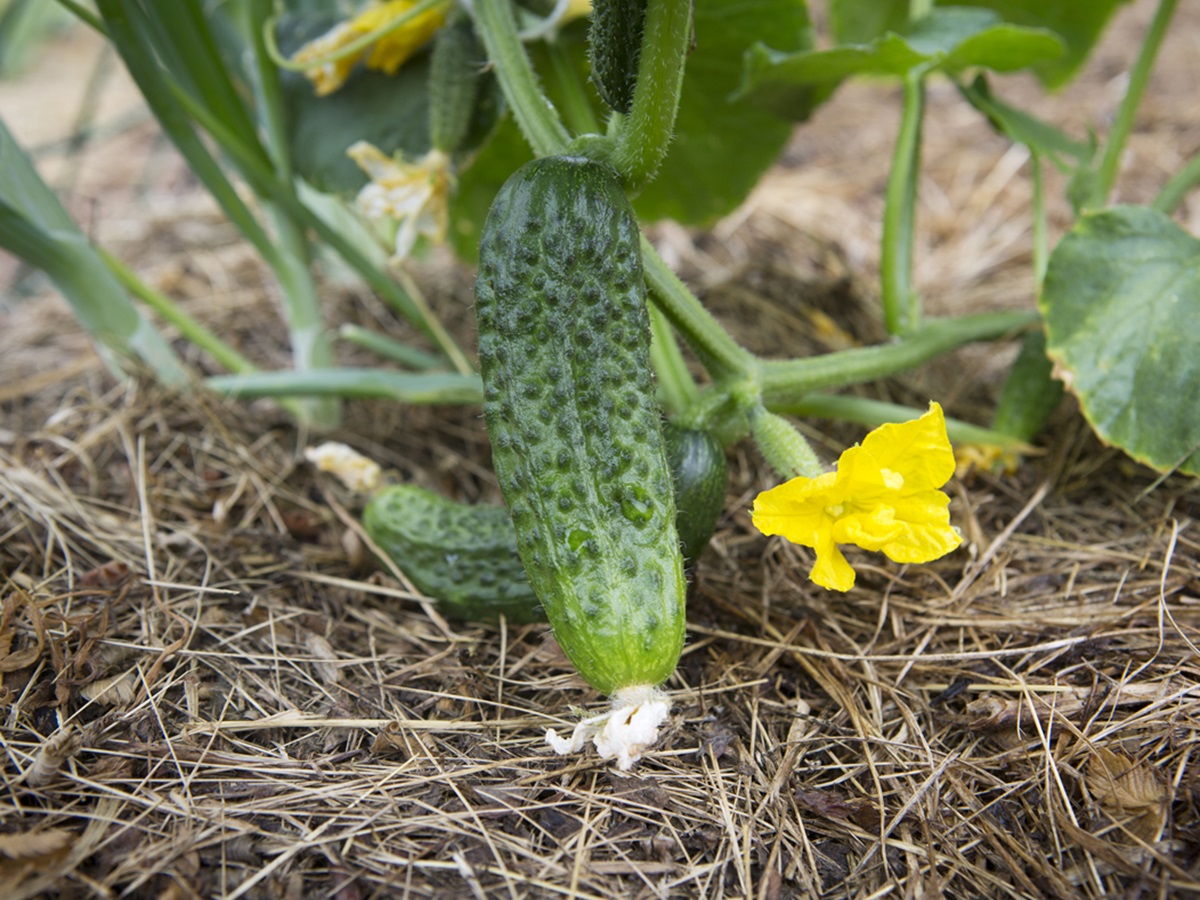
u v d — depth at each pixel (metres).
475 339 0.44
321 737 0.26
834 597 0.31
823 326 0.43
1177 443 0.29
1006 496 0.34
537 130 0.29
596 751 0.26
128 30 0.31
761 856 0.24
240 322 0.46
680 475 0.28
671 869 0.23
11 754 0.25
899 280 0.35
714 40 0.38
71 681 0.27
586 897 0.23
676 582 0.24
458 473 0.38
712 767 0.26
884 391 0.40
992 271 0.48
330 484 0.36
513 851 0.23
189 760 0.25
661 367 0.33
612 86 0.26
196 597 0.30
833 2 0.46
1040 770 0.25
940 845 0.24
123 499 0.34
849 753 0.26
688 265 0.49
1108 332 0.31
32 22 0.68
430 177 0.34
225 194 0.36
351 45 0.33
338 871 0.23
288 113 0.37
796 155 0.61
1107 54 0.67
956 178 0.56
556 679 0.28
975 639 0.29
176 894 0.22
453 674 0.29
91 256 0.36
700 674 0.29
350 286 0.48
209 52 0.34
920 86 0.35
